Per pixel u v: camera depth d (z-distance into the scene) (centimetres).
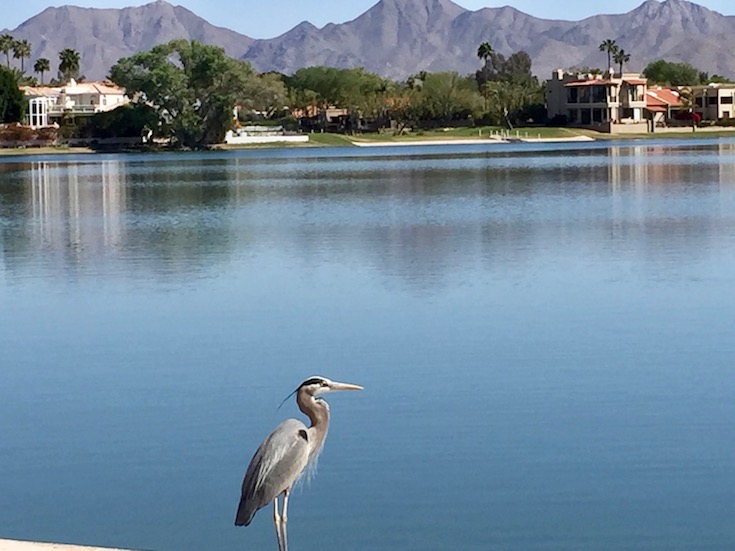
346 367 2541
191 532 1688
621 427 2073
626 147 15700
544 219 5681
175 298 3459
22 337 2934
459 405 2227
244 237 5125
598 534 1633
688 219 5500
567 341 2748
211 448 2017
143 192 8362
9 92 17138
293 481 1148
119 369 2573
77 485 1862
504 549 1602
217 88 16950
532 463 1903
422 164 11825
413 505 1741
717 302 3198
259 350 2725
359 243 4788
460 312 3142
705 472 1852
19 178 10325
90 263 4325
